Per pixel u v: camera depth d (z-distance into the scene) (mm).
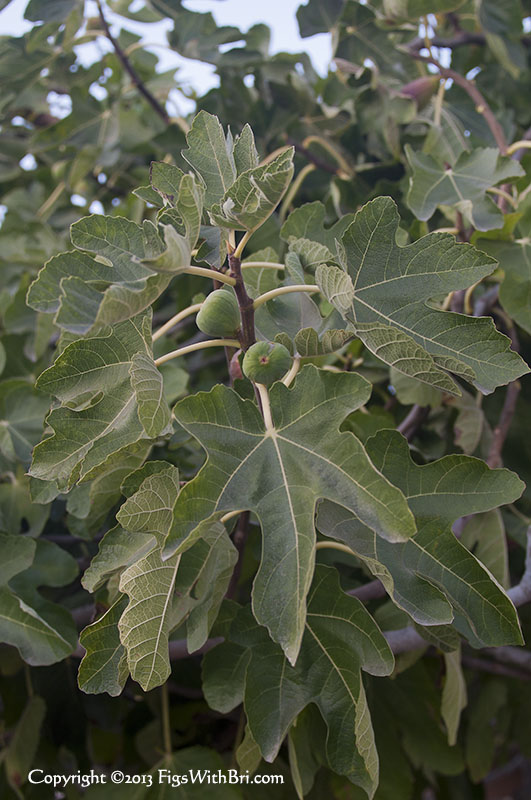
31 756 1255
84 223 806
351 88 1532
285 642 739
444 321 830
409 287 840
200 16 1637
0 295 1536
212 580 858
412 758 1344
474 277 827
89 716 1337
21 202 1825
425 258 838
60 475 852
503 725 1653
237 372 886
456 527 1158
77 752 1328
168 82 1797
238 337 853
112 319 747
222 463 788
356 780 867
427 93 1465
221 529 862
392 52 1588
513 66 1638
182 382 1238
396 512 747
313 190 1559
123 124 1725
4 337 1409
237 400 810
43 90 1810
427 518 864
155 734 1354
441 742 1324
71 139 1714
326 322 926
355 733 847
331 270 796
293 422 805
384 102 1465
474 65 1810
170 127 1579
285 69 1638
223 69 1650
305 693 885
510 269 1135
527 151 1336
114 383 865
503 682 1536
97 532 1192
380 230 843
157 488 810
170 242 736
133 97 1820
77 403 870
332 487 773
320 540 1158
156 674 803
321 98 1716
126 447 816
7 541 1050
